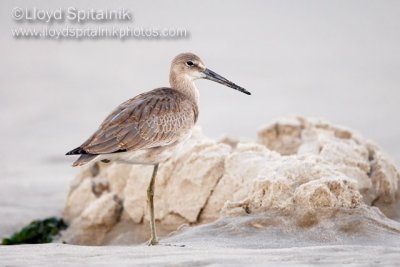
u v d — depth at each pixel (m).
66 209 14.44
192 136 13.95
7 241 13.73
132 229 13.27
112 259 8.84
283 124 15.38
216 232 10.80
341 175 11.31
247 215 11.20
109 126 10.78
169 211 12.88
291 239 10.37
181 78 12.47
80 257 9.00
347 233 10.34
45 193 16.30
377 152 13.10
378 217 10.85
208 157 12.84
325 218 10.66
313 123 15.34
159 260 8.66
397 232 10.44
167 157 11.37
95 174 14.87
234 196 12.15
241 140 15.75
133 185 13.41
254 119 23.34
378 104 25.39
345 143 13.37
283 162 11.90
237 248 9.57
